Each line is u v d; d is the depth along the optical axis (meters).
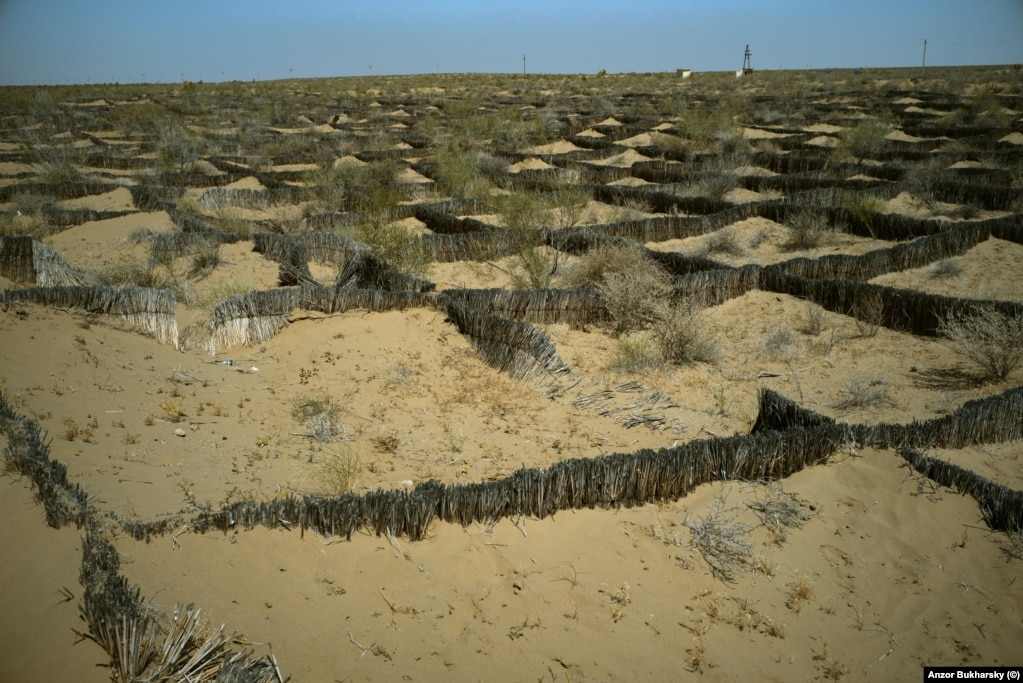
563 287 13.41
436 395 9.19
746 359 10.84
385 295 11.11
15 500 5.40
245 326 10.48
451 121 36.44
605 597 5.66
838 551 6.42
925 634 5.66
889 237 16.58
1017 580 6.10
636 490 6.70
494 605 5.45
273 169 26.41
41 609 4.57
